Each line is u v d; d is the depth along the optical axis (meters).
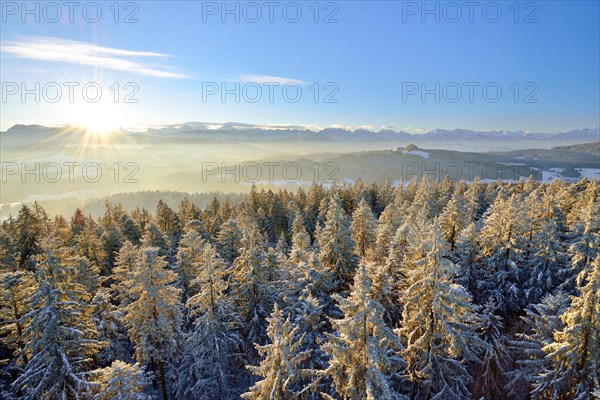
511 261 28.94
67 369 18.16
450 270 17.61
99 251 46.34
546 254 29.47
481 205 69.75
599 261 16.39
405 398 18.16
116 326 28.09
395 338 15.41
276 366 17.23
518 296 28.72
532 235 32.66
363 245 42.25
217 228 60.38
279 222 72.69
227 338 26.16
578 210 41.69
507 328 27.88
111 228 52.12
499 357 23.67
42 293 18.62
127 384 17.56
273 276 34.12
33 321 18.53
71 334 18.56
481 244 32.16
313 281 25.23
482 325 22.92
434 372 18.89
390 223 50.75
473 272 30.20
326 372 16.95
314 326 22.58
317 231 54.81
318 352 22.05
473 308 17.91
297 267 27.41
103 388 18.00
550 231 29.81
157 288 23.23
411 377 19.64
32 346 18.88
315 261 26.03
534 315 21.72
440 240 17.59
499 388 23.64
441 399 18.48
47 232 50.34
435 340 19.64
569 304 21.64
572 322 17.45
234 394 28.14
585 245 28.41
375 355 14.62
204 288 25.38
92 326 21.97
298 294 26.84
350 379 15.67
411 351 19.11
